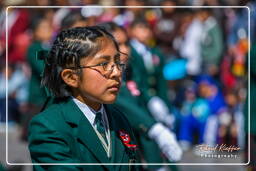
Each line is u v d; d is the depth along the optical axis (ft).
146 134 35.17
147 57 49.88
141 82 46.73
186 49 77.30
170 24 79.05
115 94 22.00
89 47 21.71
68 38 21.99
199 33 77.92
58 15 73.05
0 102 79.05
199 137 65.05
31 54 50.34
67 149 21.27
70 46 21.84
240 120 64.90
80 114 21.91
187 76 75.10
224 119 65.05
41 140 21.31
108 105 23.36
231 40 75.15
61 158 21.13
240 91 68.64
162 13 79.77
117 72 21.94
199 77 74.18
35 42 51.96
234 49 73.92
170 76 74.28
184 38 78.43
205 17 78.74
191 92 70.85
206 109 66.64
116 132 22.89
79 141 21.70
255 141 40.68
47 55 22.65
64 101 22.35
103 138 22.27
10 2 83.61
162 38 78.48
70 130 21.62
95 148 21.74
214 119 65.57
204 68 75.15
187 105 68.64
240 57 72.90
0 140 70.33
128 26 70.85
